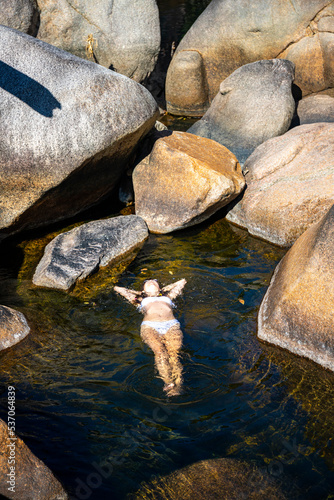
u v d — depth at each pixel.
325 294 5.03
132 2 10.84
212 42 12.01
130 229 7.48
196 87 12.37
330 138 7.83
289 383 4.72
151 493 3.63
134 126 7.55
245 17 11.33
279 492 3.60
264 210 7.57
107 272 6.78
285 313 5.26
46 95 7.03
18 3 9.74
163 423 4.27
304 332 5.08
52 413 4.39
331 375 4.81
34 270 6.77
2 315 5.46
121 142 7.57
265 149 8.43
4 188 7.07
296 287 5.26
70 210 8.09
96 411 4.41
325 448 3.98
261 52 11.47
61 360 5.09
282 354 5.13
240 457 3.92
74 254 6.83
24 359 5.11
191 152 8.14
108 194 8.77
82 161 7.18
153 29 11.23
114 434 4.17
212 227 8.02
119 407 4.45
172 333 5.30
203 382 4.71
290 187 7.47
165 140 8.32
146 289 6.20
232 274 6.66
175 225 7.71
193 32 12.34
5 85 6.91
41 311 5.92
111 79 7.46
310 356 4.99
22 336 5.43
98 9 10.61
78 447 4.04
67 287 6.30
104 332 5.55
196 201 7.59
